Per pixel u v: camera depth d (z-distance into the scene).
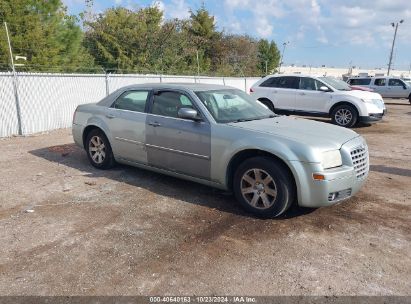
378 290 3.22
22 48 18.81
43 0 20.47
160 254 3.77
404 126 13.09
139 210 4.88
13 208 4.92
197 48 35.28
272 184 4.55
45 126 10.96
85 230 4.28
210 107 5.27
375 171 6.94
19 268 3.50
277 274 3.44
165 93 5.72
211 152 5.02
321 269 3.53
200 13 38.59
